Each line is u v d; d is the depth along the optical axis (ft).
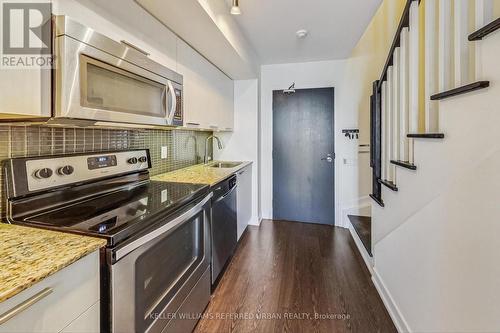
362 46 9.82
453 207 3.42
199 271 5.28
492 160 2.74
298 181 12.14
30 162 3.68
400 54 5.51
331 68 11.39
